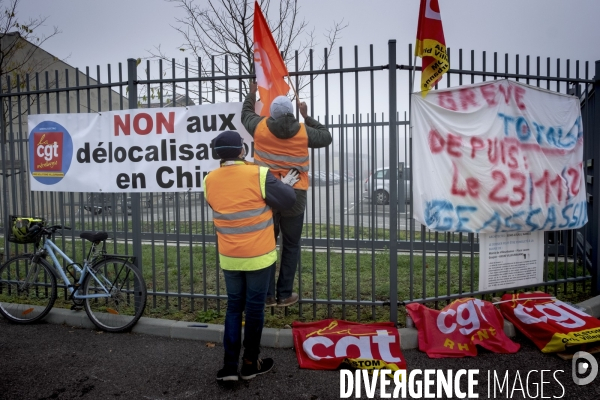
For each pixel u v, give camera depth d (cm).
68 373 374
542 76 488
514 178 468
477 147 454
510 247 485
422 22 426
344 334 405
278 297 436
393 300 446
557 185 489
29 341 443
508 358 397
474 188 456
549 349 399
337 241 823
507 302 453
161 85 487
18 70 920
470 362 390
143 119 491
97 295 470
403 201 827
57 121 525
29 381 361
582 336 394
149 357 405
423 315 420
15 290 575
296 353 403
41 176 536
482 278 476
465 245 791
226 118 468
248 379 361
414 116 441
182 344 434
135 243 505
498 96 462
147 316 488
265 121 400
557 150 488
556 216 490
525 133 474
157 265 719
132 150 496
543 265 512
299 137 395
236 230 341
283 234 425
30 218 504
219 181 349
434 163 446
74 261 492
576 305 465
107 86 503
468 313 423
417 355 405
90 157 512
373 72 446
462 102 450
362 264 715
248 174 344
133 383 358
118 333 463
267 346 425
